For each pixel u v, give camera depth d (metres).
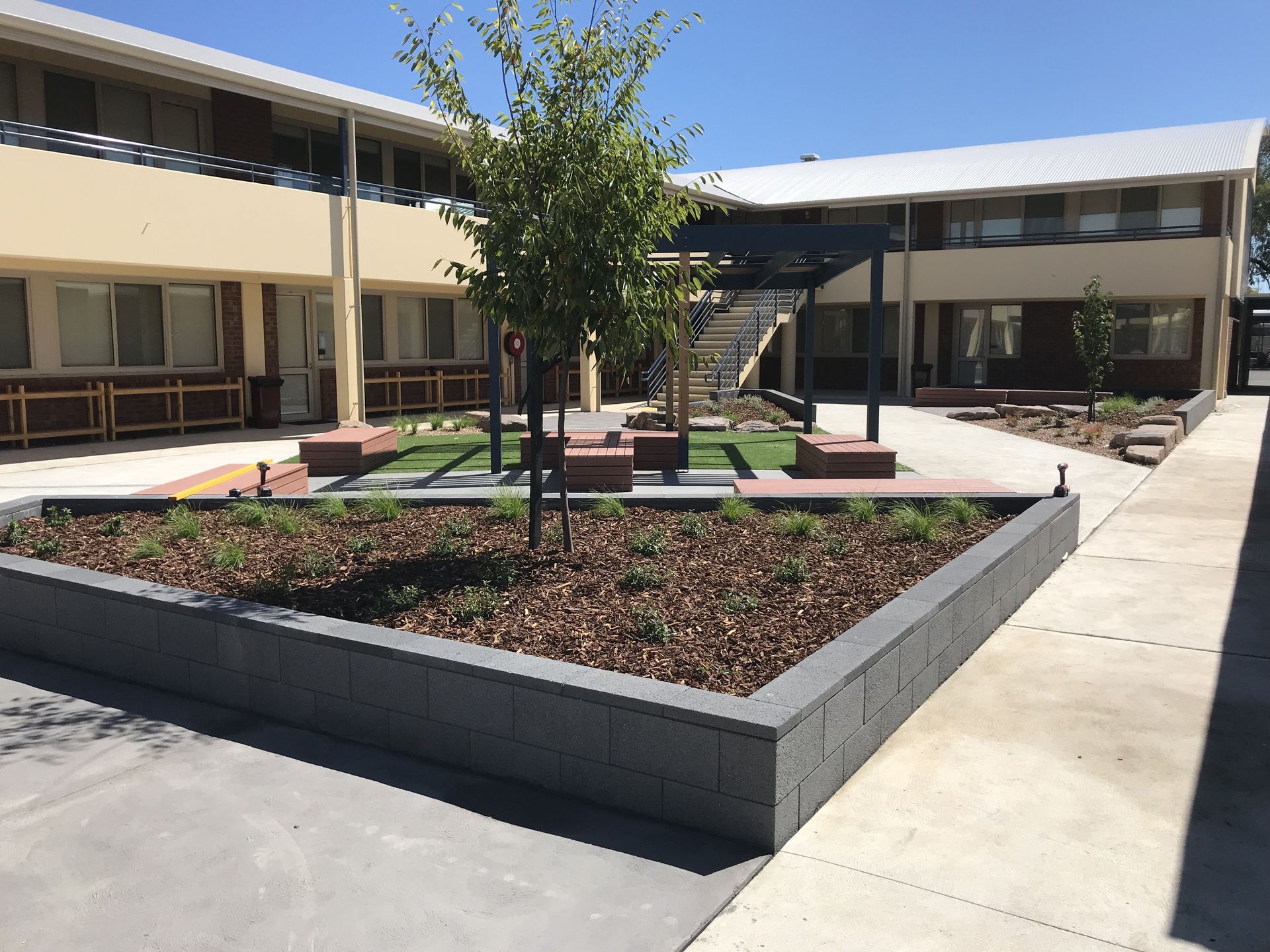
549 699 3.95
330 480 11.30
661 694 3.78
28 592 5.74
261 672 4.79
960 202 27.06
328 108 16.03
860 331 29.31
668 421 16.42
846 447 10.87
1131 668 5.36
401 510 7.88
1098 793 3.96
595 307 5.72
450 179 22.30
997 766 4.21
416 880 3.38
